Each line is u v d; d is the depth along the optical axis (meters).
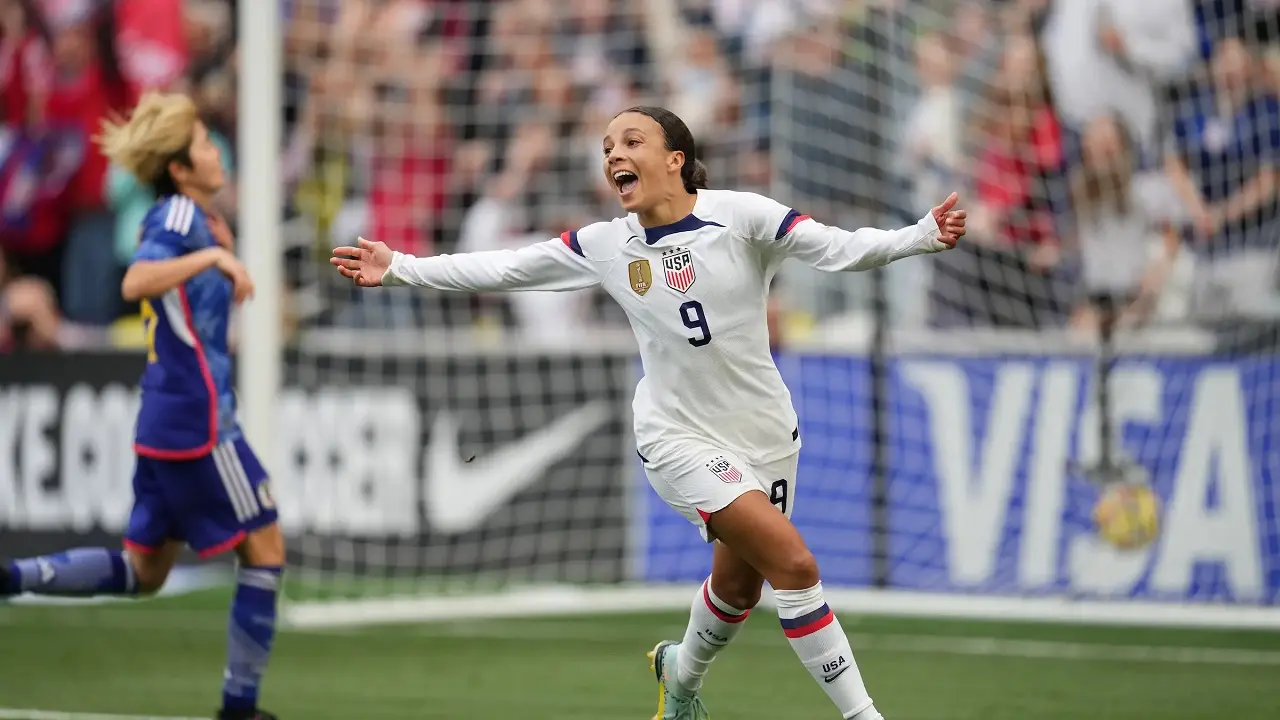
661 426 16.09
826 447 30.75
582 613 30.19
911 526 30.12
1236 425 28.47
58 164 37.31
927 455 30.12
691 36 36.75
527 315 34.97
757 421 16.09
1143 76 32.75
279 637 27.39
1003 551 29.52
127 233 36.88
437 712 20.86
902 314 33.25
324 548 32.44
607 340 33.62
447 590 32.06
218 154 19.56
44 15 37.88
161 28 37.94
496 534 32.31
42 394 32.94
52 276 37.31
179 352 18.84
